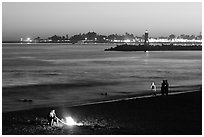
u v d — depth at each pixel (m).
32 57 107.81
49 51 175.12
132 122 16.53
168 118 17.39
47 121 16.89
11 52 157.25
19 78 45.97
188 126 15.70
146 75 50.75
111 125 15.88
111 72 56.25
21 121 16.81
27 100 26.16
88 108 20.22
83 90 32.78
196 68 66.31
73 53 149.62
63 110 19.70
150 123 16.28
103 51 185.88
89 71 58.28
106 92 31.09
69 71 58.06
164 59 102.00
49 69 62.22
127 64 77.50
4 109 22.36
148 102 21.92
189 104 21.17
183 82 40.91
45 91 32.06
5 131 14.66
